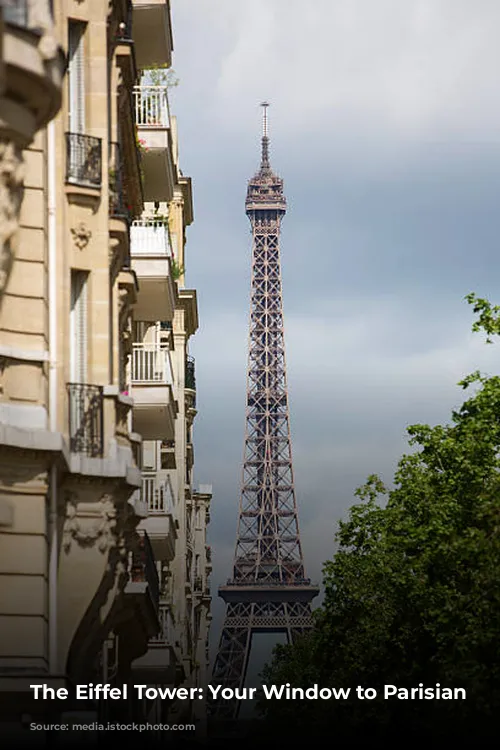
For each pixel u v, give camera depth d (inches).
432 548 4030.5
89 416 2335.1
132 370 3693.4
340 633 5007.4
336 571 5000.0
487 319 3998.5
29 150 2235.5
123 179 2847.0
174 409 3976.4
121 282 2598.4
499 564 3440.0
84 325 2397.9
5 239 1753.2
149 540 3740.2
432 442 4200.3
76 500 2330.2
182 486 5654.5
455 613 3526.1
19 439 2123.5
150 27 3447.3
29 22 1619.1
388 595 4626.0
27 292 2202.3
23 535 2160.4
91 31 2482.8
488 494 3543.3
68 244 2359.7
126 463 2423.7
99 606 2402.8
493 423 4013.3
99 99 2471.7
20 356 2174.0
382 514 4960.6
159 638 4207.7
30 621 2161.7
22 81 1635.1
